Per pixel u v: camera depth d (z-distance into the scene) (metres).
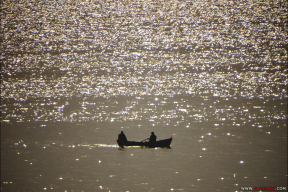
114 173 87.88
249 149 102.50
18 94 166.62
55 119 133.00
